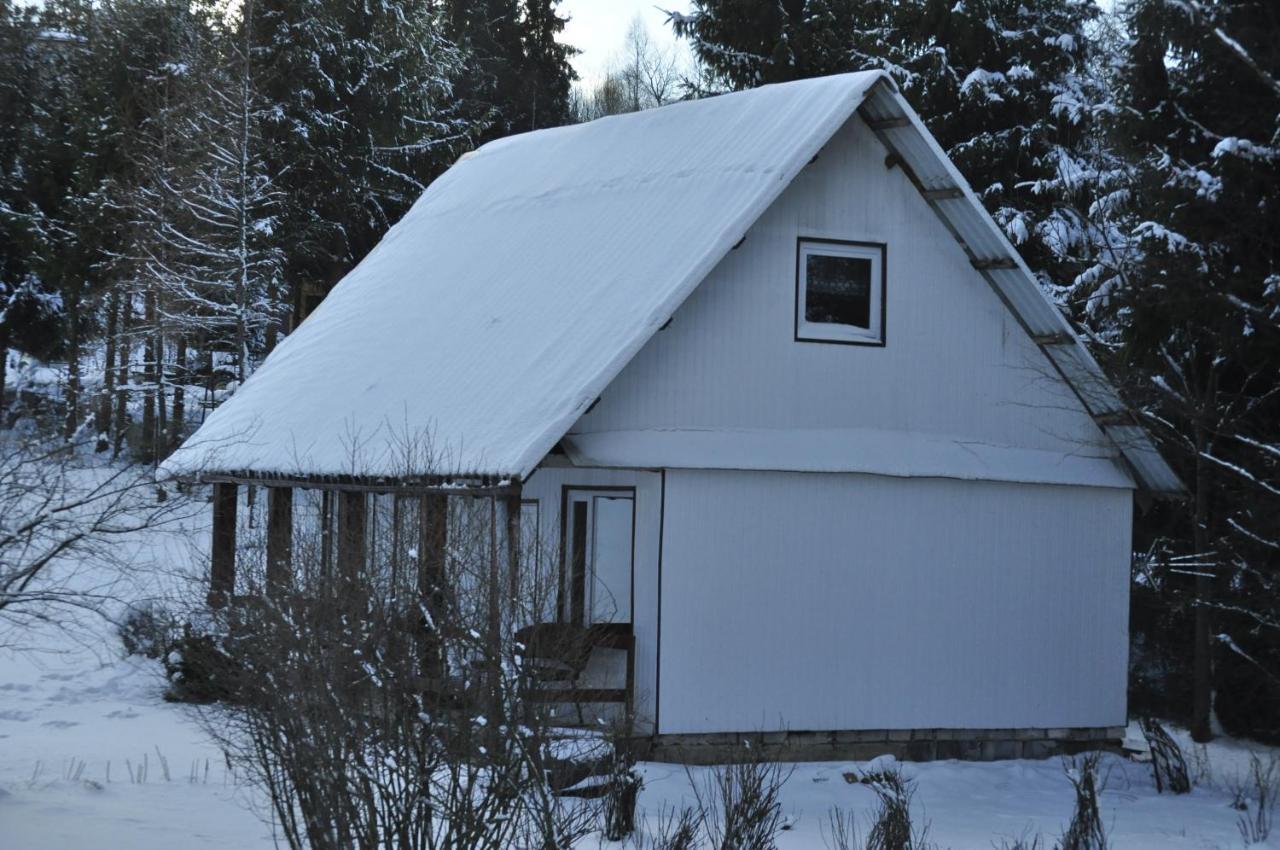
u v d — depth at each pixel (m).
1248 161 20.03
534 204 26.03
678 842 13.42
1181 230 20.97
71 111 47.03
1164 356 23.03
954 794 19.09
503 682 11.01
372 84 48.34
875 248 21.86
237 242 41.19
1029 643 22.27
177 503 16.73
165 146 41.78
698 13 42.75
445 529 15.59
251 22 42.12
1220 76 21.41
